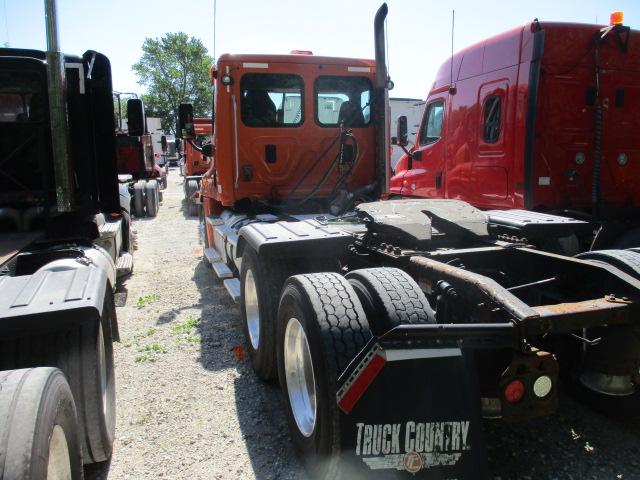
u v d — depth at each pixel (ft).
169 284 23.49
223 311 19.40
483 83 20.67
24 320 7.64
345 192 20.02
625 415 10.65
